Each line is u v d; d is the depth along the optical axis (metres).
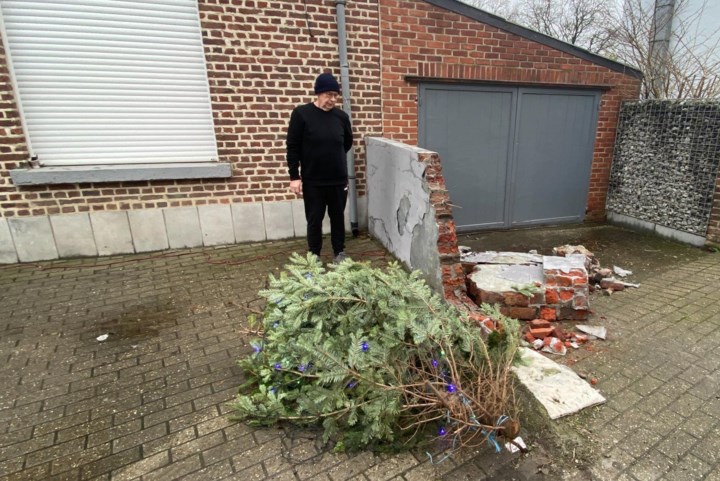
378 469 1.89
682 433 2.09
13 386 2.47
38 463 1.92
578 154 6.31
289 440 2.06
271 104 4.80
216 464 1.92
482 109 5.64
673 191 5.57
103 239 4.59
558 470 1.89
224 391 2.42
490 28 5.33
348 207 5.34
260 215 5.06
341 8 4.71
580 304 3.21
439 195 3.38
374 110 5.20
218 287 3.87
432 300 2.33
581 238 5.79
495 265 3.76
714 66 6.12
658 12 7.09
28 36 4.03
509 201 6.15
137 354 2.80
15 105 4.08
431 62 5.23
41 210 4.34
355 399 1.99
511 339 2.23
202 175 4.67
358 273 2.43
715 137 5.00
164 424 2.17
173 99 4.54
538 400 2.27
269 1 4.54
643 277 4.27
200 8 4.36
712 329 3.10
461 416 1.92
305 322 2.30
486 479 1.84
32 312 3.39
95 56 4.23
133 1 4.20
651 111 5.79
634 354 2.79
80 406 2.30
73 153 4.38
